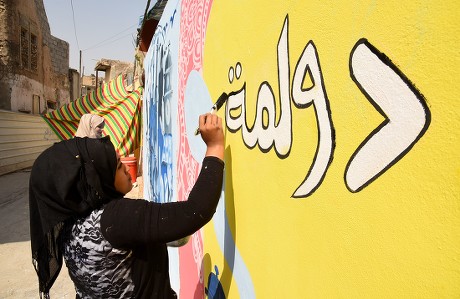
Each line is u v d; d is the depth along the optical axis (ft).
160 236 3.76
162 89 12.81
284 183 3.27
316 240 2.70
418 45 1.75
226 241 5.18
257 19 3.96
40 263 4.60
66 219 4.06
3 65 47.44
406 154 1.82
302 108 2.93
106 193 4.08
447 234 1.58
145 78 20.25
